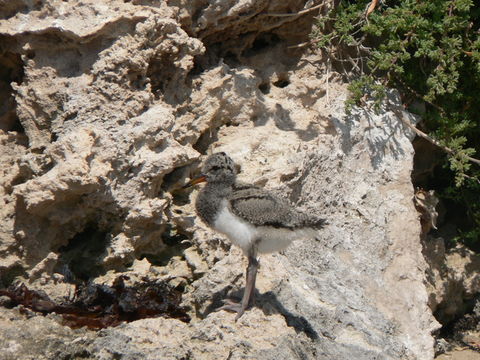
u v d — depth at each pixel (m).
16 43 9.70
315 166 9.95
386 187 10.25
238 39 10.86
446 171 12.03
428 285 10.41
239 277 8.59
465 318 10.98
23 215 8.78
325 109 10.52
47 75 9.55
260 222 7.98
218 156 8.27
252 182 9.44
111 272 9.08
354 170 10.21
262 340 7.75
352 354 8.19
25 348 7.52
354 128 10.36
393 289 9.40
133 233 9.07
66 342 7.64
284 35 11.04
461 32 10.65
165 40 9.65
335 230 9.62
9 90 10.24
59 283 8.83
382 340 8.55
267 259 8.90
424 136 10.48
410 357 8.73
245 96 10.30
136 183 9.02
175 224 9.36
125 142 9.08
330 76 10.84
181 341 7.65
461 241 11.73
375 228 9.80
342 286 9.09
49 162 8.80
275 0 10.41
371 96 10.65
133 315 8.41
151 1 9.80
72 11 9.51
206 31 10.45
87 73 9.42
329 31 11.05
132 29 9.46
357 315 8.70
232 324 7.87
